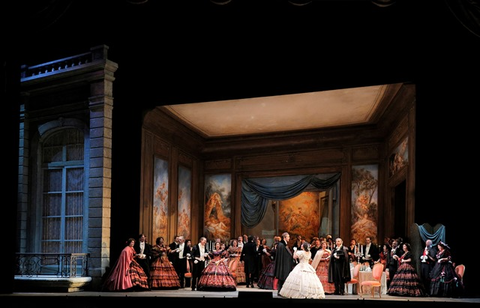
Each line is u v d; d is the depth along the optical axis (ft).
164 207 58.59
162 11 43.62
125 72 49.32
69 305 37.86
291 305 35.45
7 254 40.96
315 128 63.87
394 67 41.11
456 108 39.91
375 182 61.21
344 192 62.90
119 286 42.39
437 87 40.29
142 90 49.16
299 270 37.52
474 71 39.63
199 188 69.46
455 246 38.96
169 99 48.11
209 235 68.64
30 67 52.29
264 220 71.51
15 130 42.75
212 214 68.95
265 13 42.57
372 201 61.05
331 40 42.45
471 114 39.70
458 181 39.37
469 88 39.81
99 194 47.19
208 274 43.62
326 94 50.49
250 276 51.34
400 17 40.57
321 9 41.50
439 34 40.09
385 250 48.16
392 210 57.62
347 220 62.34
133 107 49.49
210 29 44.91
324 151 64.54
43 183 51.85
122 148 48.85
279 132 65.72
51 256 49.67
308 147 65.41
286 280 37.96
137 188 48.98
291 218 70.64
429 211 39.45
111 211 48.03
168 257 48.08
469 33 39.42
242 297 36.45
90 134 48.24
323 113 57.36
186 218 64.80
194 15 43.62
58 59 51.60
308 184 65.26
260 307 35.50
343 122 61.00
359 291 41.55
